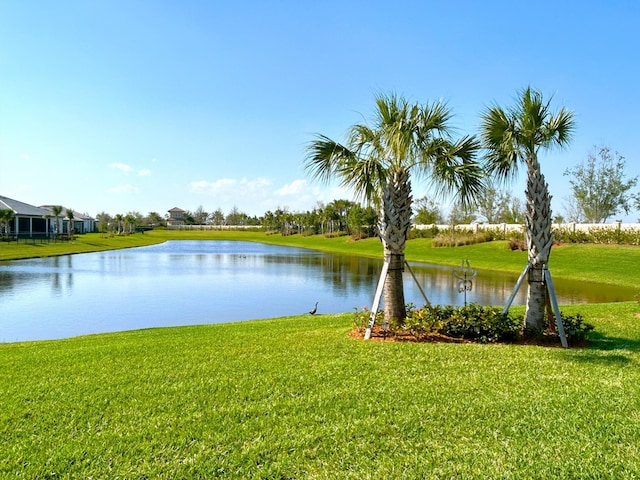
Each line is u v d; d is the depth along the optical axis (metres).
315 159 7.47
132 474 3.07
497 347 6.20
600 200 33.53
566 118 6.93
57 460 3.25
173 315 12.55
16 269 23.86
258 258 34.91
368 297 15.77
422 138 7.21
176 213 131.62
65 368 5.46
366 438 3.51
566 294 16.17
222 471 3.10
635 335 7.33
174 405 4.18
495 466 3.10
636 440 3.42
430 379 4.80
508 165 7.39
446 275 22.34
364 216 52.12
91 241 51.94
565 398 4.23
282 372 5.08
